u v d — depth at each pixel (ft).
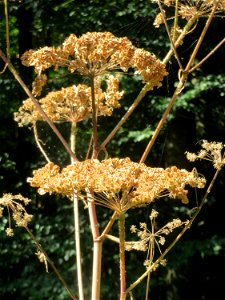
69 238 35.99
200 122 38.40
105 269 36.29
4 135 37.24
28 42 38.32
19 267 35.47
